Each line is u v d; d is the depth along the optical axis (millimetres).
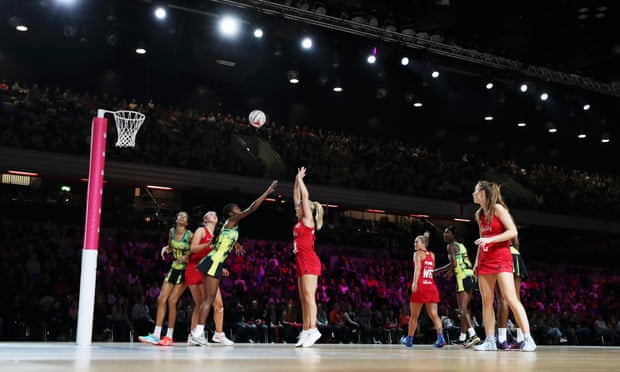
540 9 17109
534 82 19109
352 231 23281
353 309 17094
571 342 18094
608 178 31359
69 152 19562
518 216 26172
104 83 24578
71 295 14344
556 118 25891
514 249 7965
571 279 24734
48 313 13336
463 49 17953
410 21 17219
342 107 29016
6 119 19109
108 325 13266
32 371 2660
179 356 4336
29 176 20500
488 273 6566
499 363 3750
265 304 15648
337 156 25234
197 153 21984
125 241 18219
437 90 26484
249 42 21656
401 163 27016
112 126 20922
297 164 24031
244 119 26031
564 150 32531
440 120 30281
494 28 17906
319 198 23328
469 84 25203
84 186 21406
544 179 29812
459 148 31219
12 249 16078
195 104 26109
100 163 7004
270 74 26797
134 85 25078
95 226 6922
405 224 26016
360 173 24906
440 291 19844
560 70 19188
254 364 3346
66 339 13219
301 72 26469
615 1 15922
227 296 15617
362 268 20938
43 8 18750
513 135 32031
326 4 16516
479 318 18016
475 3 17328
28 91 21438
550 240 28875
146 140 21391
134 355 4445
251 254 19047
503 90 20297
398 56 17781
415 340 16031
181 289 7449
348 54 20188
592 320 19906
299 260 6828
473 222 27500
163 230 19922
